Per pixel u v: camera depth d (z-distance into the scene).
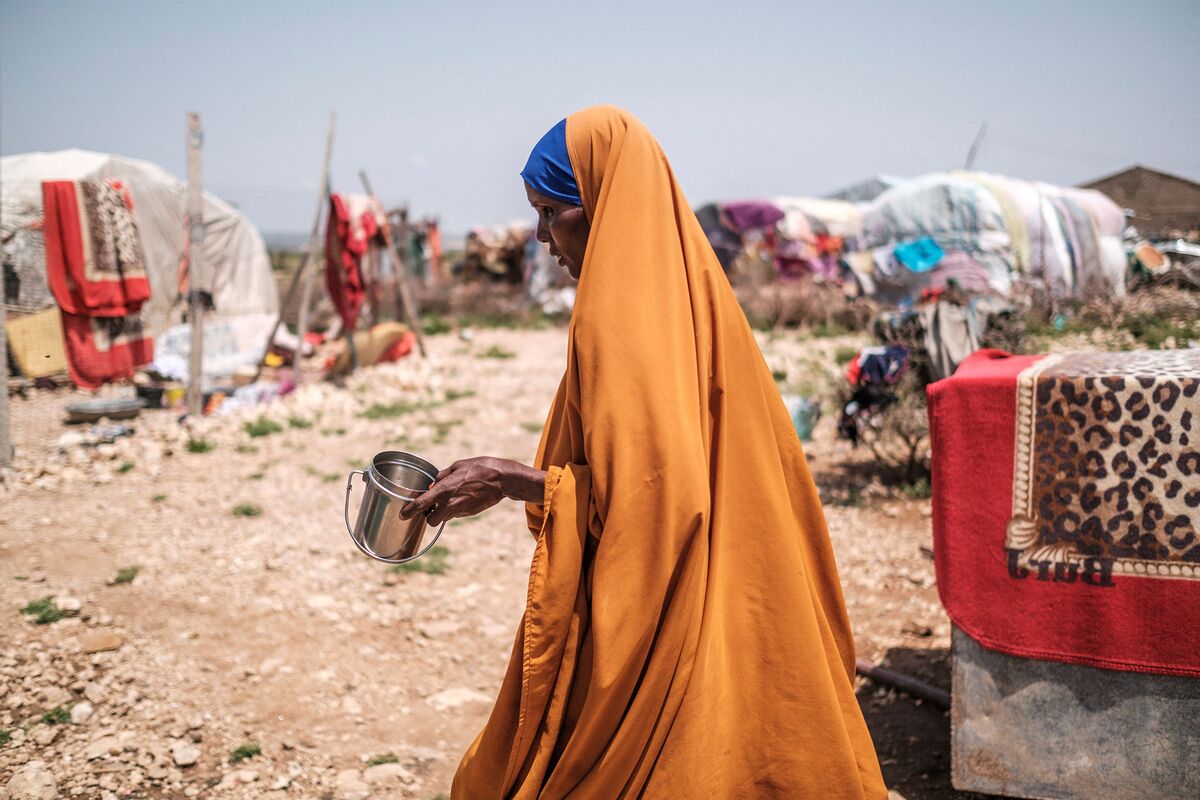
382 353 12.48
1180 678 2.44
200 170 9.47
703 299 1.93
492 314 19.45
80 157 13.25
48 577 4.99
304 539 5.73
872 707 3.53
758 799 2.03
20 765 3.20
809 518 2.12
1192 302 9.48
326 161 10.90
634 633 1.78
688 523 1.75
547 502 1.86
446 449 8.30
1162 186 30.69
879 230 17.22
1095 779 2.55
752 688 2.00
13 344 11.03
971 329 6.14
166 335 12.70
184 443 8.30
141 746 3.35
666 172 1.95
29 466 7.42
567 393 1.93
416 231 26.22
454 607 4.74
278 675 3.96
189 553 5.44
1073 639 2.52
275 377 11.77
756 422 1.98
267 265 16.28
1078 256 15.83
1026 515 2.56
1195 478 2.38
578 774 1.90
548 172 1.98
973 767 2.66
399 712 3.71
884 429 6.52
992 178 17.19
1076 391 2.48
